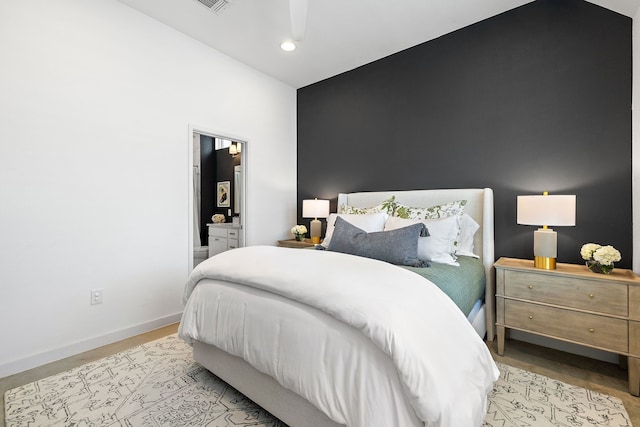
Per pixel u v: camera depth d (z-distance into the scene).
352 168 3.61
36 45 2.03
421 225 2.16
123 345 2.33
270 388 1.43
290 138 4.10
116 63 2.41
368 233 2.24
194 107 2.96
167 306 2.77
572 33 2.28
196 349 1.89
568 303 1.89
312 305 1.25
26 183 1.99
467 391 1.05
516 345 2.35
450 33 2.85
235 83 3.35
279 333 1.31
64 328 2.16
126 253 2.49
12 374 1.92
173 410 1.56
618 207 2.11
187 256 2.91
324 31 2.81
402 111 3.18
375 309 1.10
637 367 1.68
